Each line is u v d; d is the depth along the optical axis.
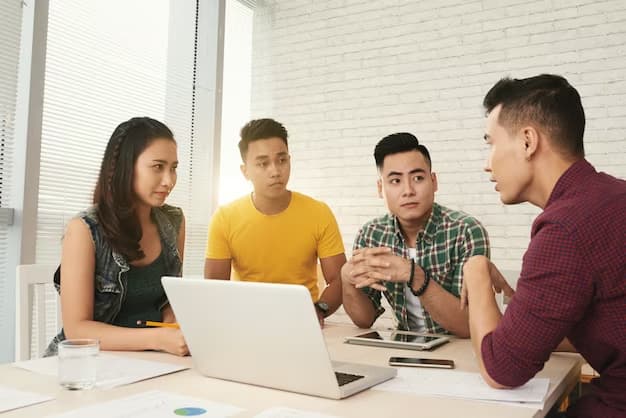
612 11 3.28
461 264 1.86
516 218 3.47
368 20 4.04
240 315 0.95
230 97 4.18
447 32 3.76
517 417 0.83
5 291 2.58
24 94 2.61
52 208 2.78
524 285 0.97
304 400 0.91
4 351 2.54
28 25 2.63
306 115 4.24
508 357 0.95
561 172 1.04
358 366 1.10
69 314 1.41
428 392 0.96
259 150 2.27
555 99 1.03
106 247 1.51
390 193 1.90
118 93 3.19
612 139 3.23
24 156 2.59
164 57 3.55
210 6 3.91
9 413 0.82
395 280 1.61
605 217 0.92
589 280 0.92
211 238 2.41
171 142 1.58
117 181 1.53
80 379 0.96
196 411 0.84
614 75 3.25
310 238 2.38
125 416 0.81
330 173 4.12
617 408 0.96
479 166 3.60
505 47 3.56
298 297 0.88
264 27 4.45
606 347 0.96
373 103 3.99
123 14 3.24
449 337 1.56
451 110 3.71
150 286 1.61
